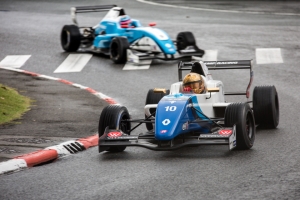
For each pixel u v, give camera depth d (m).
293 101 60.53
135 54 81.88
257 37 98.44
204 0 144.38
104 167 38.56
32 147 43.38
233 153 40.59
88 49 91.12
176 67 80.75
